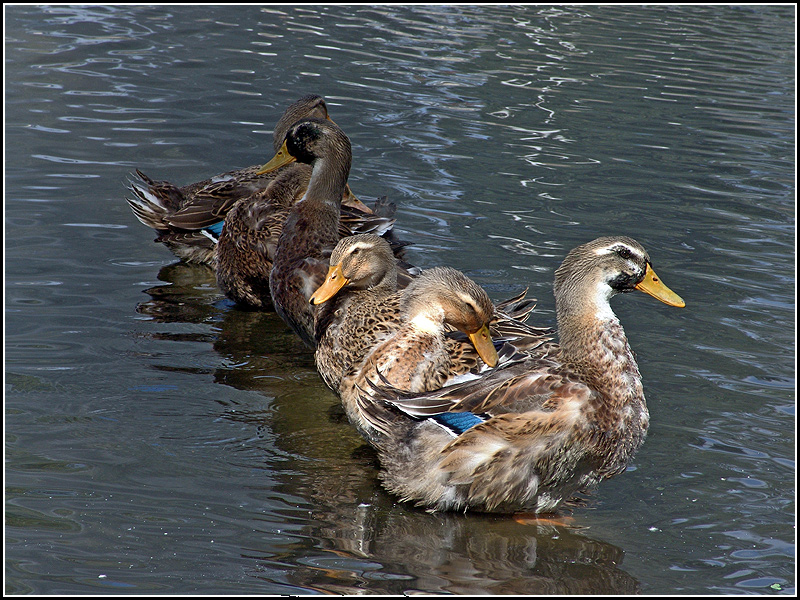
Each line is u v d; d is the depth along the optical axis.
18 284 13.47
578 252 9.45
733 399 10.80
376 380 9.91
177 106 21.77
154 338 12.33
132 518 8.34
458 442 8.73
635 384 9.21
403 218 15.98
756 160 19.66
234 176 16.17
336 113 21.52
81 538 8.01
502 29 30.91
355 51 27.20
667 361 11.66
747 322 12.76
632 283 9.47
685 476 9.41
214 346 12.27
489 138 20.34
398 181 17.62
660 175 18.53
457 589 7.59
